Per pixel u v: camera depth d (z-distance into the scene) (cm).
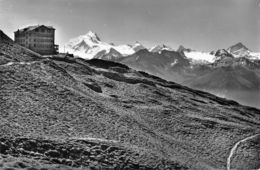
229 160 14538
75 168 8594
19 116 10506
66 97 13412
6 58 15175
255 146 16400
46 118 11112
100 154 9988
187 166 11588
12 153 8319
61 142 9744
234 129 17675
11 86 12375
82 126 11588
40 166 7581
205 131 16688
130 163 10100
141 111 16862
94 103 14112
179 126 16462
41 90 13112
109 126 12456
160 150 12219
